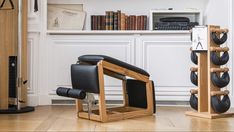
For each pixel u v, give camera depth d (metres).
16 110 3.65
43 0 4.29
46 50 4.31
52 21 4.46
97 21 4.40
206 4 4.52
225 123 3.08
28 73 4.22
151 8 4.60
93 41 4.32
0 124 2.99
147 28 4.50
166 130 2.74
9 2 3.97
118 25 4.36
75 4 4.57
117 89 4.31
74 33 4.32
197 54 3.57
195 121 3.18
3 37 3.98
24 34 4.07
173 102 4.35
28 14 4.18
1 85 3.92
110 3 4.61
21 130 2.73
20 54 3.79
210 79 3.38
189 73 4.32
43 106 4.20
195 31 3.49
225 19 4.21
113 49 4.33
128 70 3.35
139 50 4.32
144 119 3.30
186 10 4.40
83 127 2.87
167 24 4.33
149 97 3.55
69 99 4.37
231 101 4.14
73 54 4.33
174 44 4.32
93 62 3.24
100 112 3.11
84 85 3.19
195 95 3.67
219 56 3.41
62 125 2.96
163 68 4.32
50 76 4.32
